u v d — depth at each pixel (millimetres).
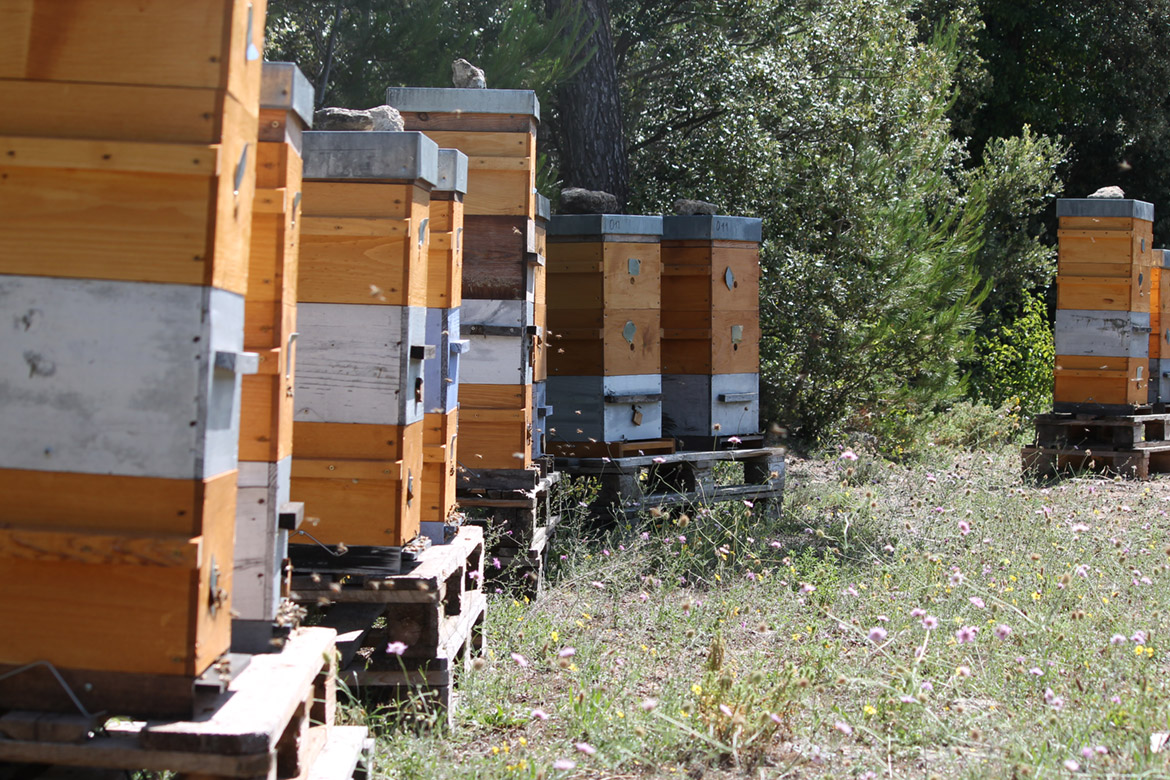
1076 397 9133
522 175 4961
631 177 11938
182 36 2070
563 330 6273
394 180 3330
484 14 9734
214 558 2133
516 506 5035
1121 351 8930
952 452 11250
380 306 3348
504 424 5055
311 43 9273
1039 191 16359
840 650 3943
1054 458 9141
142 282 2055
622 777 3020
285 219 2520
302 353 3373
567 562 5492
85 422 2074
